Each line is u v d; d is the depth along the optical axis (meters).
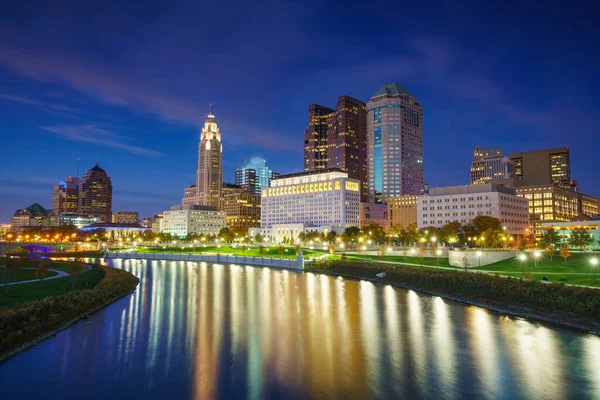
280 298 91.62
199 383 42.59
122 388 41.38
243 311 77.19
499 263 131.12
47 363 48.06
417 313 75.19
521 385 42.00
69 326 64.94
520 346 54.41
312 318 71.25
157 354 51.34
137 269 162.00
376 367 47.00
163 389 41.16
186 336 59.50
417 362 48.56
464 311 76.94
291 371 45.81
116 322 67.88
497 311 76.38
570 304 66.62
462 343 55.94
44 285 96.81
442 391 40.66
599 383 42.53
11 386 41.72
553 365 47.47
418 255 165.62
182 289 105.50
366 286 111.38
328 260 158.25
